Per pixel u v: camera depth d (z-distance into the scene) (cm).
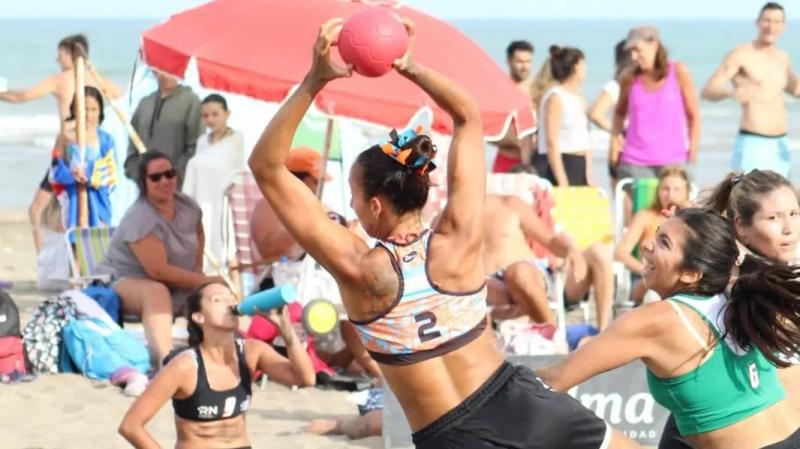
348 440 1520
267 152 806
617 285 2194
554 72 2420
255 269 1909
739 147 2469
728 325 869
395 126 1730
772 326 851
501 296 1809
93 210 2366
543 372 877
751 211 1034
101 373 1753
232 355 1205
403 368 813
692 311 874
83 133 2295
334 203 2364
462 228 827
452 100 838
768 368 890
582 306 2116
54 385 1720
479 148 848
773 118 2445
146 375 1764
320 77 804
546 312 1778
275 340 1773
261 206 1892
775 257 1035
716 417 878
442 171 2080
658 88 2322
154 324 1780
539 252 1991
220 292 1184
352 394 1723
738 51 2442
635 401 1445
